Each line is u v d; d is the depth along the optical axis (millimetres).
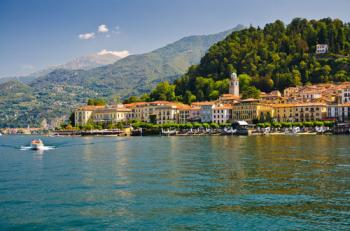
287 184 78438
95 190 75438
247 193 71125
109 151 161875
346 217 57312
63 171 100812
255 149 154750
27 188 78062
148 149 168125
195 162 113438
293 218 57156
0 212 61656
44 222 57156
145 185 79188
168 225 55344
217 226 54656
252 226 54438
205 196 69438
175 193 71875
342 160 113500
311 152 137750
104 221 57219
